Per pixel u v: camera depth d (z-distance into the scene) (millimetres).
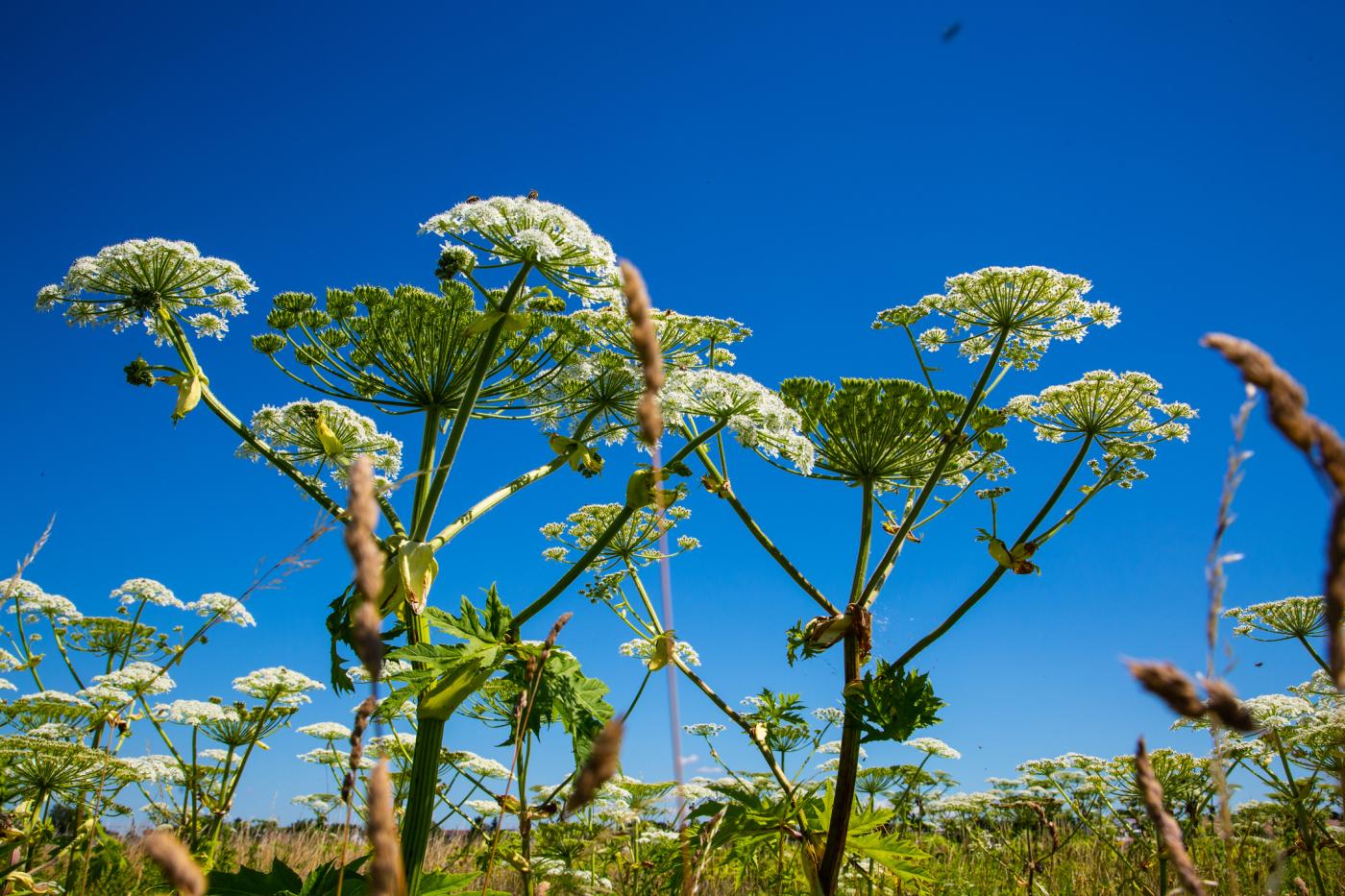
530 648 5605
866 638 7293
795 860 7375
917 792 10570
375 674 1123
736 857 6988
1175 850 1373
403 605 6156
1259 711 7020
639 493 6414
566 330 7637
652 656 6707
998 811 11039
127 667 8344
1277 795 6816
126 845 7895
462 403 7008
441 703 5754
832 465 8273
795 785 7387
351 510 1145
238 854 10312
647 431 1624
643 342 1597
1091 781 8781
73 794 7383
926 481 8609
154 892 6031
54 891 6141
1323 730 5961
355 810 5441
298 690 8531
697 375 7336
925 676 6543
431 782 5723
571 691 5672
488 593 6098
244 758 8195
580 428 7848
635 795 7145
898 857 6793
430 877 5344
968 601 7203
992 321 8188
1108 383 7859
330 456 7410
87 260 7137
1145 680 973
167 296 7355
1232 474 1039
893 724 6484
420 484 6719
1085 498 7602
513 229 7012
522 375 7770
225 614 4094
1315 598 9391
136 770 7543
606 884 5953
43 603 8664
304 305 7543
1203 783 7434
